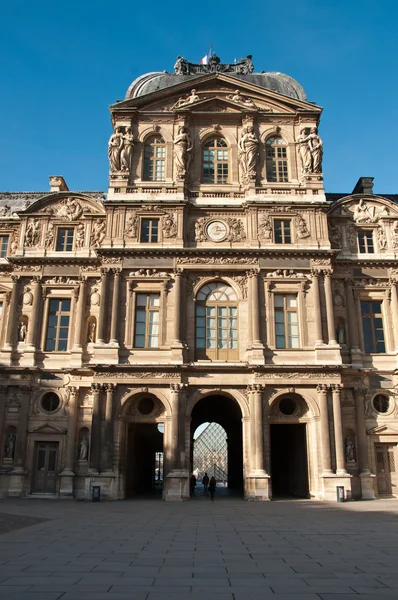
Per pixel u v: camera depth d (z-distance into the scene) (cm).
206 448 10200
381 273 4469
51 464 4128
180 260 4209
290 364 3931
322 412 3869
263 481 3716
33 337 4322
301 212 4384
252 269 4181
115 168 4500
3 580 1288
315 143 4578
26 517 2702
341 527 2323
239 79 4684
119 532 2155
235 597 1138
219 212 4409
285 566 1471
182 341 4050
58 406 4206
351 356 4259
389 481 4081
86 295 4434
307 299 4181
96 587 1220
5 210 4894
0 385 4197
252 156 4509
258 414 3847
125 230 4312
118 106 4631
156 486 5722
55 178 5150
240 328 4122
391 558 1591
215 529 2259
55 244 4562
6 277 4594
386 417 4175
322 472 3784
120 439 3850
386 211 4647
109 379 3916
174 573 1377
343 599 1119
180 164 4478
